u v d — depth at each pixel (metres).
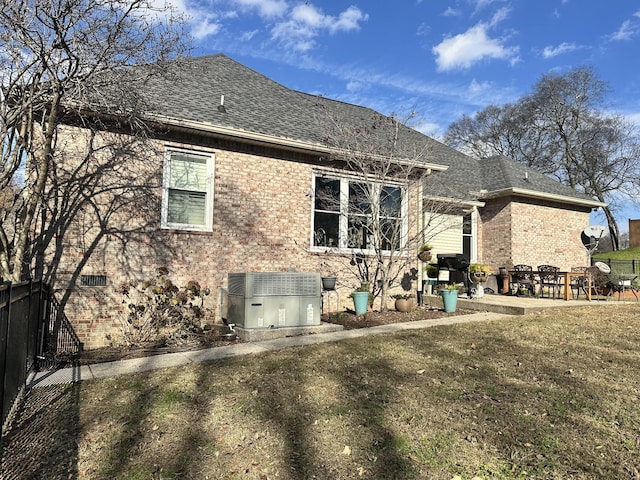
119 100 6.74
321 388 4.53
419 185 10.91
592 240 16.80
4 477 2.95
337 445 3.37
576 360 5.50
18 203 6.86
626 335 6.78
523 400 4.20
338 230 10.27
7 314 3.70
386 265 10.73
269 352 6.05
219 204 8.62
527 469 3.04
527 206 15.49
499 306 9.63
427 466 3.08
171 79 7.42
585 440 3.42
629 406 4.02
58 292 7.04
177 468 3.07
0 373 3.46
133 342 7.32
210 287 8.41
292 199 9.52
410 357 5.68
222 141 8.75
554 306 9.60
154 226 7.95
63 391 4.58
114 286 7.47
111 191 7.56
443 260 12.70
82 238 7.27
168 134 8.19
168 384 4.70
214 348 6.54
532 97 34.62
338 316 9.02
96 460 3.17
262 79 12.62
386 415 3.87
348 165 10.09
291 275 7.71
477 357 5.68
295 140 9.14
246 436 3.52
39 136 7.00
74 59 5.65
